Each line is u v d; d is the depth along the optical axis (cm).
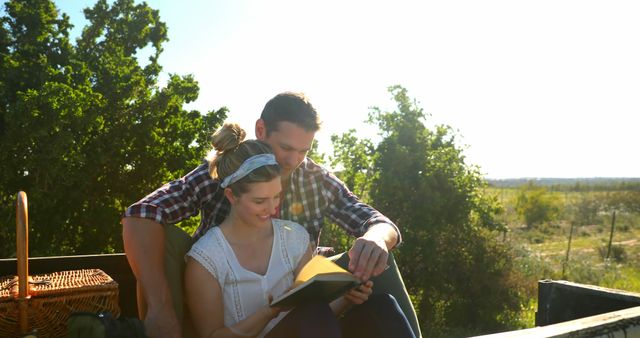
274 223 213
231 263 195
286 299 166
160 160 1477
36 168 1219
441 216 1175
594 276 1584
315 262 186
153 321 178
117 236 1398
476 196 1228
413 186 1156
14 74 1356
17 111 1167
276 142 236
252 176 190
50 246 1275
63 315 217
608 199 4000
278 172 195
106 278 243
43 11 1523
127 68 1545
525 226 3253
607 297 258
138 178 1453
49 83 1220
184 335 204
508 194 4450
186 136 1536
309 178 260
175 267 196
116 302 231
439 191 1171
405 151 1149
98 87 1459
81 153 1333
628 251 2239
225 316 194
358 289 194
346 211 260
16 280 238
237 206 197
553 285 280
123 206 1444
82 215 1354
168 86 1577
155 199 203
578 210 3719
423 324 1138
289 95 237
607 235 2878
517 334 148
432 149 1201
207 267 191
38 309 209
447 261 1138
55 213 1310
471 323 1164
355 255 188
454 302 1166
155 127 1485
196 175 225
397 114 1193
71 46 1569
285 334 172
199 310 191
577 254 2103
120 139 1416
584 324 162
